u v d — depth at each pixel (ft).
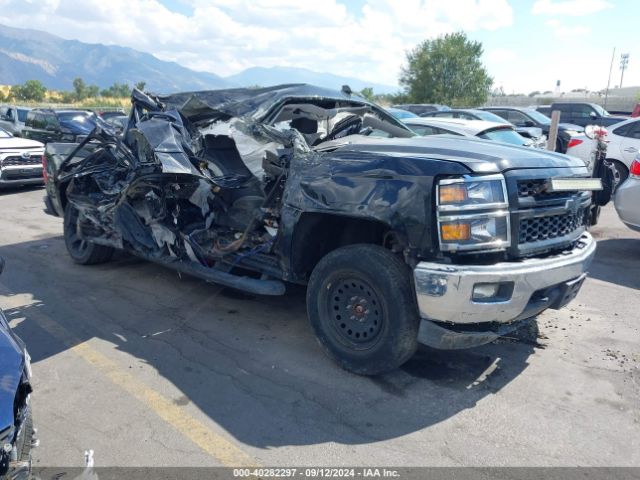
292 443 9.80
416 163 11.04
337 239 13.73
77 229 19.98
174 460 9.31
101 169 18.67
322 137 16.21
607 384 11.93
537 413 10.80
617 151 33.04
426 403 11.14
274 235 14.02
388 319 11.34
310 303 12.71
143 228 17.16
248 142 15.75
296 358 13.10
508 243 10.91
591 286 18.44
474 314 10.59
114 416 10.61
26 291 17.81
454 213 10.50
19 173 36.60
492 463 9.29
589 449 9.68
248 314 15.90
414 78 157.38
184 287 18.22
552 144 33.19
